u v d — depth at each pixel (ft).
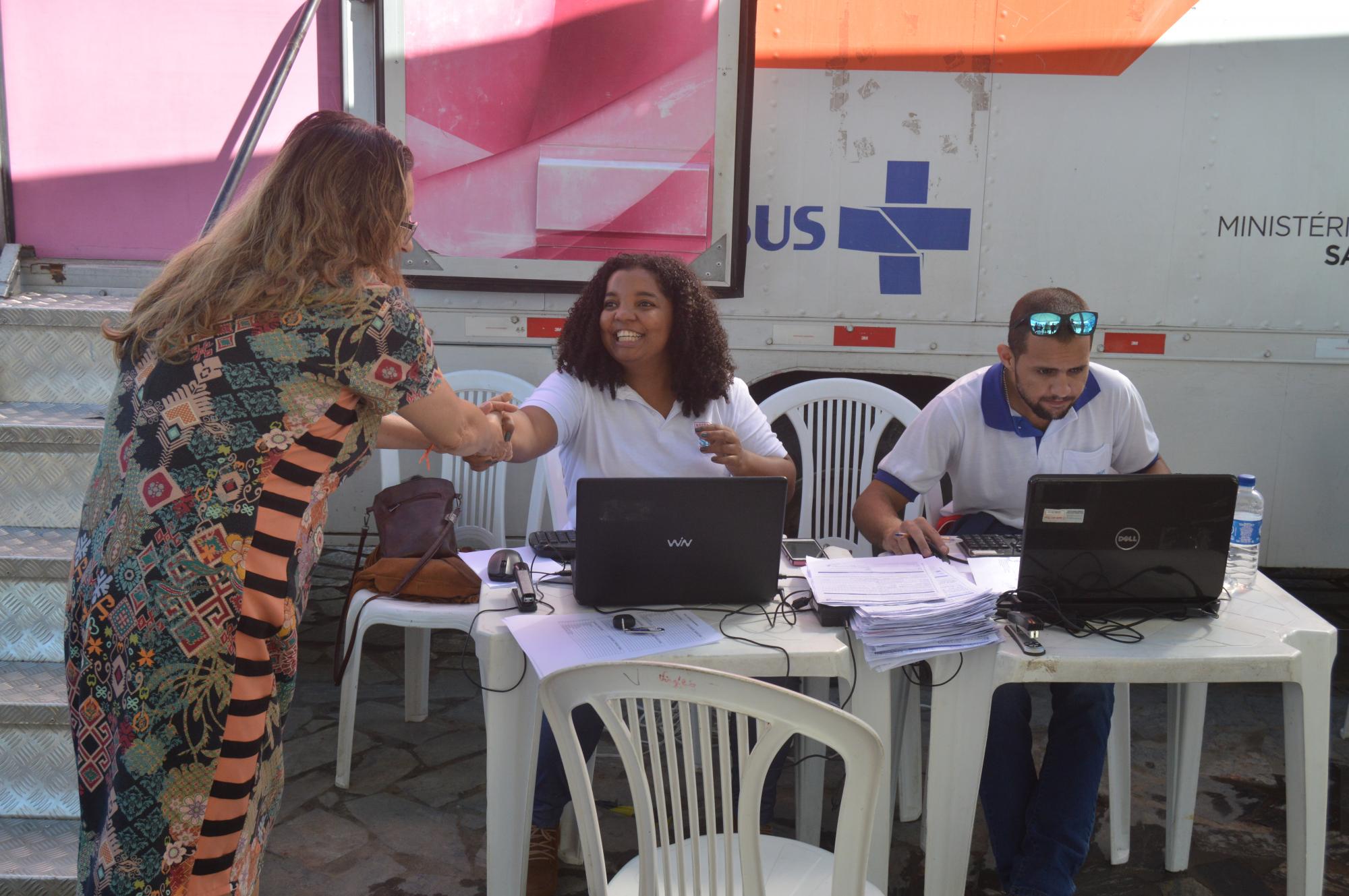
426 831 9.08
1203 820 9.43
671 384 8.85
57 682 8.30
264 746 5.78
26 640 8.64
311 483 5.62
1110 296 12.52
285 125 11.91
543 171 11.88
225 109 11.81
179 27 11.64
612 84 11.81
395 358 5.71
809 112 12.11
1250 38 12.03
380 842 8.89
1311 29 12.03
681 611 7.28
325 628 13.37
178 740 5.35
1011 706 7.82
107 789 5.52
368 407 5.90
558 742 5.58
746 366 12.64
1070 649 6.78
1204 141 12.21
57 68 11.57
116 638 5.38
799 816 8.55
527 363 12.58
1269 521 13.01
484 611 7.20
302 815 9.27
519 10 11.66
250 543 5.41
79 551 5.70
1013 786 7.78
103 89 11.64
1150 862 8.82
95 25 11.54
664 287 8.55
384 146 5.71
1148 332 12.59
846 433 11.43
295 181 5.55
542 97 11.81
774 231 12.35
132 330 5.77
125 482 5.48
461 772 10.07
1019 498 9.03
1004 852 7.84
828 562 7.66
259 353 5.47
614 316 8.42
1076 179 12.28
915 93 12.10
